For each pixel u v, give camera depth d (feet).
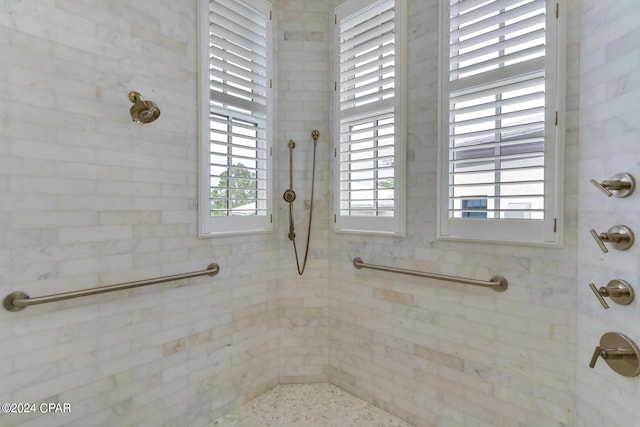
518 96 4.54
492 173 4.86
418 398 5.65
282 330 6.91
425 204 5.53
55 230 4.00
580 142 4.04
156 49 4.95
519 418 4.58
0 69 3.57
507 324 4.69
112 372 4.55
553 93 4.23
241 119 6.43
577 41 4.07
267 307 6.75
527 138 4.51
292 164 6.91
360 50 6.41
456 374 5.21
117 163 4.55
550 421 4.33
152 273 4.96
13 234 3.69
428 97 5.47
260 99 6.61
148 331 4.94
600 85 3.75
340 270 6.79
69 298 3.97
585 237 3.98
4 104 3.60
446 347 5.32
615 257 3.54
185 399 5.41
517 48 4.67
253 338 6.48
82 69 4.18
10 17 3.63
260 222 6.58
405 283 5.82
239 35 6.21
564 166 4.17
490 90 4.82
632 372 3.28
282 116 6.91
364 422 5.78
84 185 4.24
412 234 5.70
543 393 4.38
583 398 4.01
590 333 3.90
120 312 4.63
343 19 6.60
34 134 3.82
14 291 3.70
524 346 4.54
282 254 6.92
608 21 3.63
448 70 5.20
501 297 4.75
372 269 6.28
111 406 4.54
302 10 6.87
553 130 4.23
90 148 4.28
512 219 4.60
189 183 5.43
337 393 6.64
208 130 5.66
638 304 3.26
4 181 3.62
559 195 4.20
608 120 3.63
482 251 4.91
